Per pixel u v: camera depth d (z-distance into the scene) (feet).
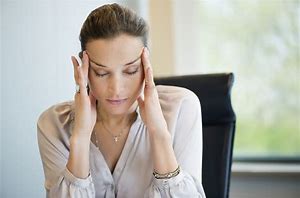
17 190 4.37
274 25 7.39
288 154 7.49
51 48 4.86
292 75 7.38
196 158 3.49
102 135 3.51
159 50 7.68
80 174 3.19
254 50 7.50
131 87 3.07
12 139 4.27
